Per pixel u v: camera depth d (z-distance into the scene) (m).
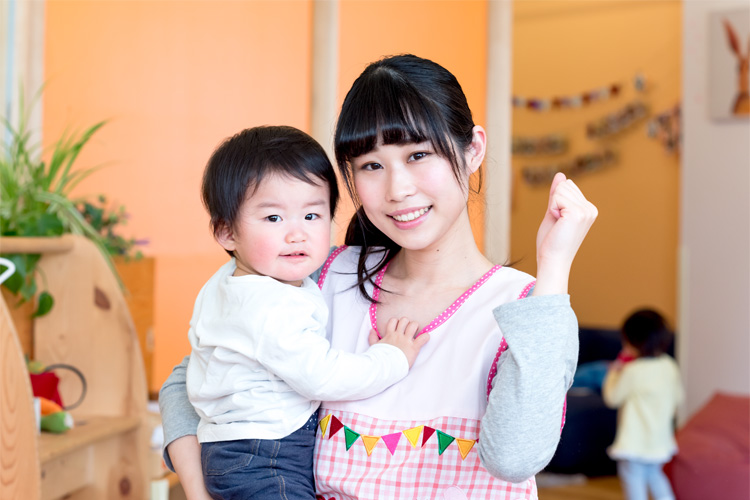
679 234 5.35
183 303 2.77
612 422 4.30
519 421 0.87
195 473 1.13
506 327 0.90
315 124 2.67
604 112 5.65
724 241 4.58
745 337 4.49
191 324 1.18
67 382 1.93
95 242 2.03
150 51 2.78
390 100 0.99
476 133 1.07
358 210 1.20
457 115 1.01
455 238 1.12
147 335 2.37
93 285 1.92
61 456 1.78
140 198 2.80
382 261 1.19
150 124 2.79
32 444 1.51
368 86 1.01
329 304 1.19
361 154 1.02
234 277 1.11
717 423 3.74
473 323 1.04
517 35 5.96
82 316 1.93
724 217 4.58
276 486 1.04
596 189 5.70
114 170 2.81
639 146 5.52
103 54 2.80
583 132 5.74
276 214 1.09
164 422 1.19
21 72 2.68
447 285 1.12
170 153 2.78
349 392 1.02
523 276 1.08
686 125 4.72
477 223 2.55
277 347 1.03
